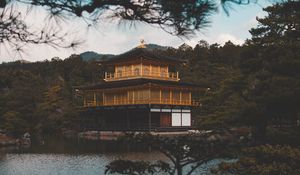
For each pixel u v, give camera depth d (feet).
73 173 92.17
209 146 26.43
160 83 216.13
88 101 271.28
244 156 40.86
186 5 16.85
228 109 156.87
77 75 348.59
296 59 86.02
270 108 90.63
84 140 196.24
